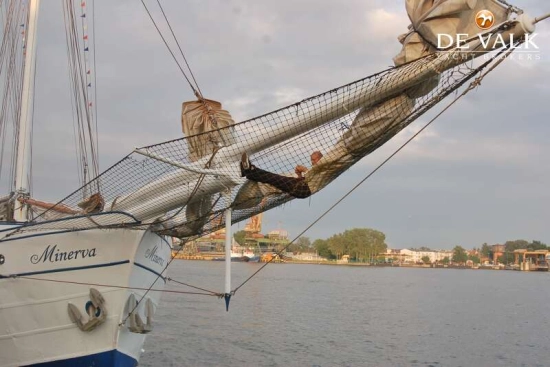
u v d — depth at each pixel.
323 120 10.23
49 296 12.38
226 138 11.05
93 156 20.64
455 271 188.38
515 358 23.50
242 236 165.12
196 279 68.25
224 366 19.59
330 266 181.00
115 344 12.41
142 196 11.79
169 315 31.94
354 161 10.52
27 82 15.95
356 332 28.91
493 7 9.54
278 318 33.16
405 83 9.76
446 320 36.41
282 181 10.52
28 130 15.73
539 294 70.44
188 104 11.48
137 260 12.47
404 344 25.78
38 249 12.41
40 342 12.57
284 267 149.75
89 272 12.33
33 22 16.23
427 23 9.73
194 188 11.25
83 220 12.13
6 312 12.52
